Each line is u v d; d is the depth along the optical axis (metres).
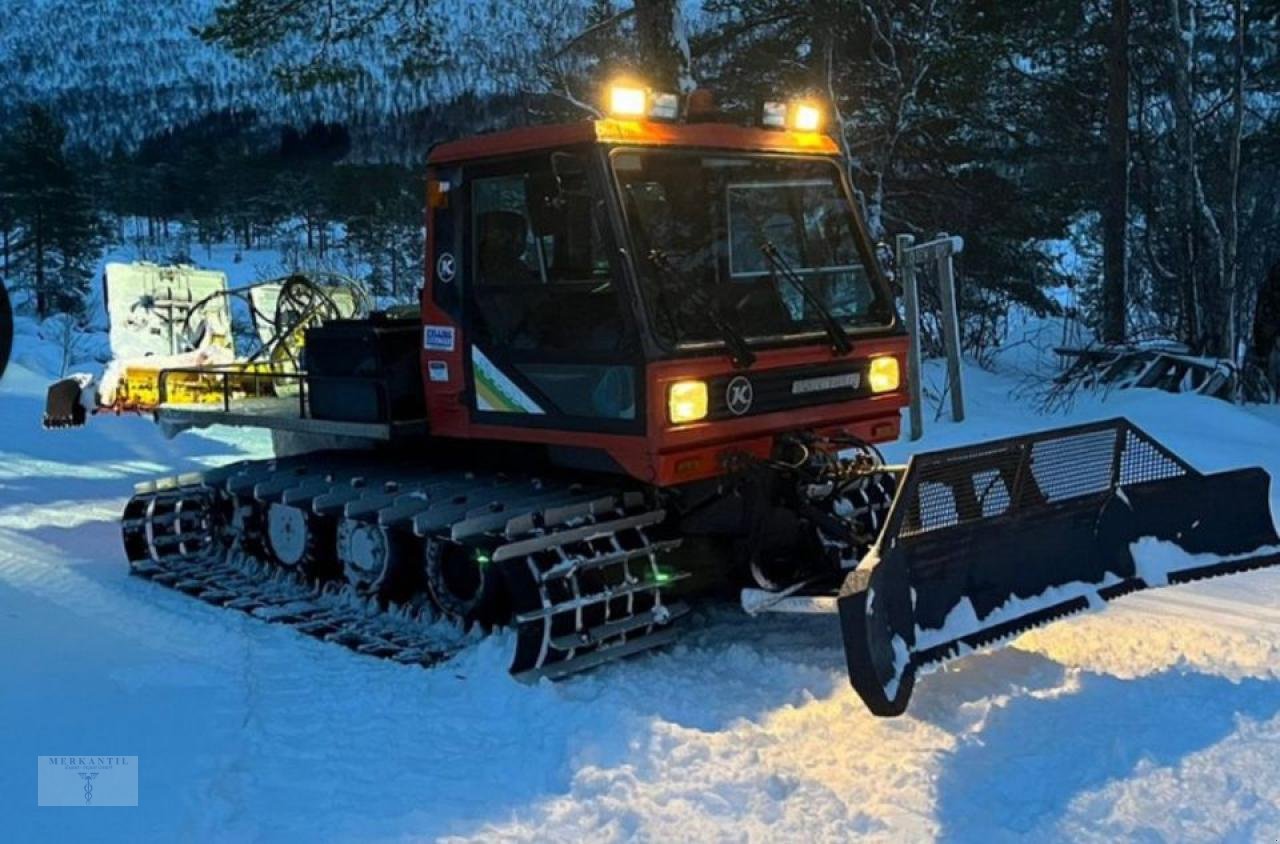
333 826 3.58
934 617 4.39
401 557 5.56
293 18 11.17
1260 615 5.47
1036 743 4.03
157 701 4.61
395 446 6.25
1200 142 14.84
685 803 3.70
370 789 3.84
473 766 4.02
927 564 4.38
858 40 14.43
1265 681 4.49
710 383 4.75
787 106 5.50
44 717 4.45
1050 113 15.88
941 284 9.91
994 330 15.93
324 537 6.02
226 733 4.29
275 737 4.25
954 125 14.71
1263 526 5.32
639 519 5.02
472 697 4.59
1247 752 3.90
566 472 5.55
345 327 5.57
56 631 5.50
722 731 4.27
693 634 5.41
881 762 3.99
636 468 4.70
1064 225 16.11
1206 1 14.16
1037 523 4.74
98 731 4.31
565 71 13.27
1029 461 4.68
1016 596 4.68
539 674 4.66
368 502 5.30
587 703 4.46
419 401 5.52
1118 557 4.99
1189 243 13.18
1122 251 13.82
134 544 6.66
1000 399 11.59
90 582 6.38
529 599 4.66
